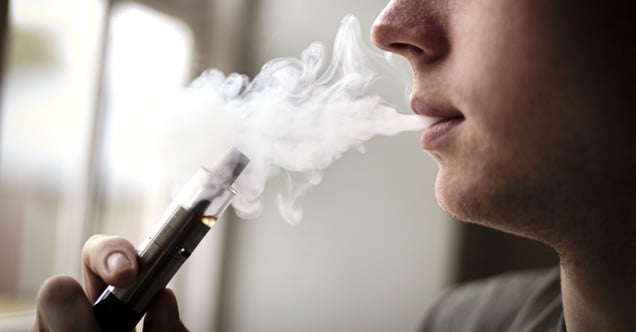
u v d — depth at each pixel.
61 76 0.98
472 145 0.40
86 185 1.01
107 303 0.47
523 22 0.38
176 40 1.11
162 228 0.48
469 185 0.41
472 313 0.79
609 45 0.38
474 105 0.40
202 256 1.24
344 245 1.24
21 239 0.94
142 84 1.08
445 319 0.82
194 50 1.13
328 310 1.24
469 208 0.41
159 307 0.53
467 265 1.25
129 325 0.47
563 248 0.44
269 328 1.26
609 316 0.46
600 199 0.40
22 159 0.93
